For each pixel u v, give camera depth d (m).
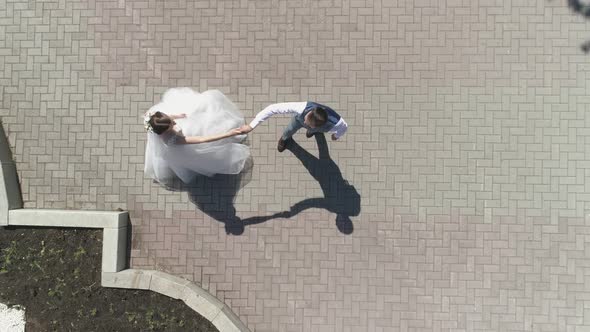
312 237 7.12
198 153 6.52
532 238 6.99
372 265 7.07
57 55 7.38
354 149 7.16
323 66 7.23
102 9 7.38
